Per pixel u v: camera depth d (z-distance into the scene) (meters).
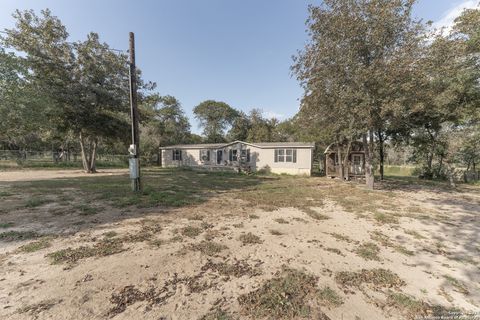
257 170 21.97
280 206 7.72
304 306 2.65
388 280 3.27
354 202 8.60
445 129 15.49
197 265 3.54
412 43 9.01
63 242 4.25
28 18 14.84
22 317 2.32
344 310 2.60
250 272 3.38
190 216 6.18
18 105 9.64
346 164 17.05
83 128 17.06
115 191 9.41
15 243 4.16
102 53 17.36
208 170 24.48
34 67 14.41
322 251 4.21
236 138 46.69
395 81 8.83
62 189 9.84
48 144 35.62
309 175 19.94
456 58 10.64
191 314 2.46
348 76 9.55
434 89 11.09
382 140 17.58
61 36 15.97
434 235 5.18
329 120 11.33
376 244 4.60
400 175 25.05
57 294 2.71
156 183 12.98
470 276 3.46
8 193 8.75
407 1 8.84
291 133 38.22
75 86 15.27
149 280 3.08
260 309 2.57
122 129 18.81
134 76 8.97
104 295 2.73
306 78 10.69
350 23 8.96
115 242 4.30
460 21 11.65
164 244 4.29
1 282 2.93
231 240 4.60
